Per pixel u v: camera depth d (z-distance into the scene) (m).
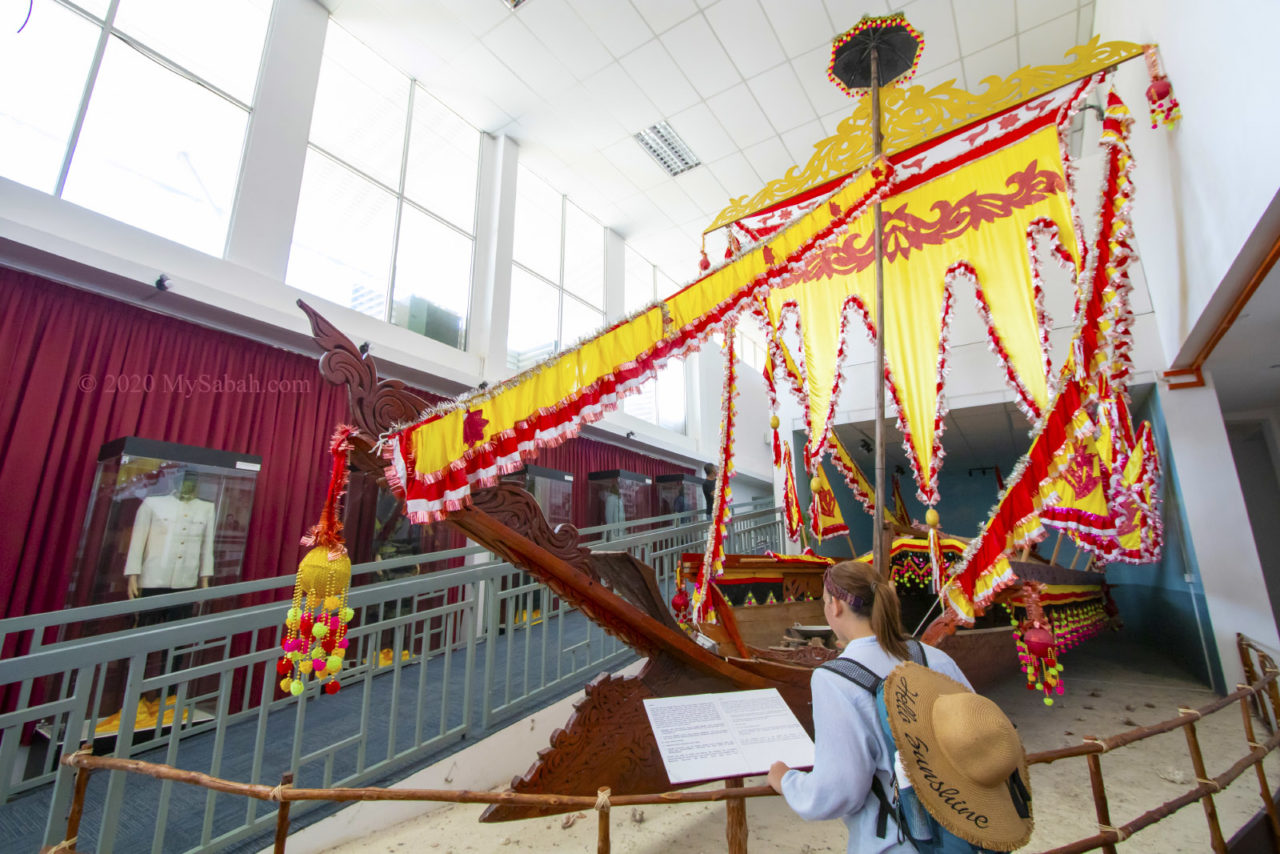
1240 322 3.88
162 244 4.39
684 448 10.95
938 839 1.08
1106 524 3.26
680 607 3.39
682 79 6.80
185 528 3.91
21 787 2.63
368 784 2.58
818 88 6.92
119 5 4.64
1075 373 2.97
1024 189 3.60
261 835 2.25
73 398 3.94
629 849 2.46
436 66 6.67
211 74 5.12
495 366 7.28
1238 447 6.79
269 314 4.82
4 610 3.46
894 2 5.66
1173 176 3.95
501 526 2.00
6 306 3.74
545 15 5.98
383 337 6.04
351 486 5.48
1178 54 3.49
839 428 7.36
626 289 11.00
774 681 2.71
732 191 9.02
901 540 4.89
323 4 5.89
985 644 4.00
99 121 4.40
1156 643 6.66
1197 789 1.89
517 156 8.12
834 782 1.13
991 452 8.69
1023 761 1.12
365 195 6.39
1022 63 6.33
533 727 3.25
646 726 2.36
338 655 1.48
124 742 1.96
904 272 4.00
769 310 4.72
